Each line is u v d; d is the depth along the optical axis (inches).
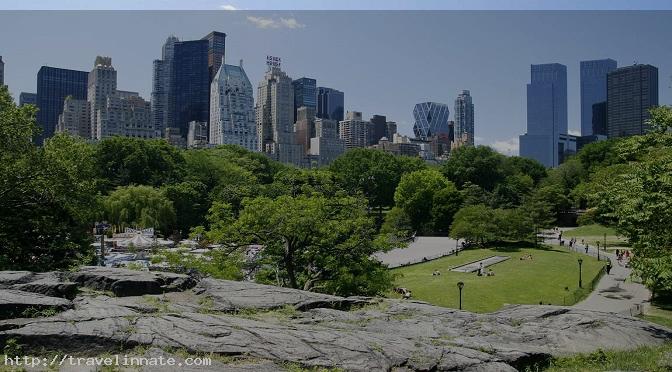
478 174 4559.5
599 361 504.7
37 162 1110.4
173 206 3193.9
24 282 576.1
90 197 1221.1
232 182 3919.8
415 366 437.4
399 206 3914.9
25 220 1098.1
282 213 1067.9
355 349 450.3
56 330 428.5
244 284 638.5
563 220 4372.5
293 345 447.5
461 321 577.6
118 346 424.8
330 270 1159.0
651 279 852.6
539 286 1847.9
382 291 1243.2
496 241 3090.6
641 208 861.8
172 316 489.4
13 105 1152.2
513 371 453.7
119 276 614.9
